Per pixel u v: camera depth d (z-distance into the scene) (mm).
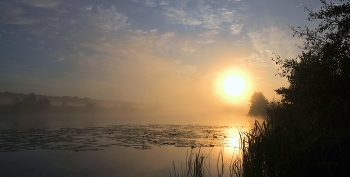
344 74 8141
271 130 7262
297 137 6930
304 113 8633
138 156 15172
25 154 15844
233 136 24453
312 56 9234
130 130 30078
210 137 23578
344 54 8164
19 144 19156
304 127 7367
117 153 16094
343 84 7949
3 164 13484
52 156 15266
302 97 9219
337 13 8672
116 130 29766
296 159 5805
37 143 19609
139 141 20922
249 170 6883
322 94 8273
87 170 12391
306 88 9039
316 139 6188
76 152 16406
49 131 27484
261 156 6680
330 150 5582
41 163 13695
